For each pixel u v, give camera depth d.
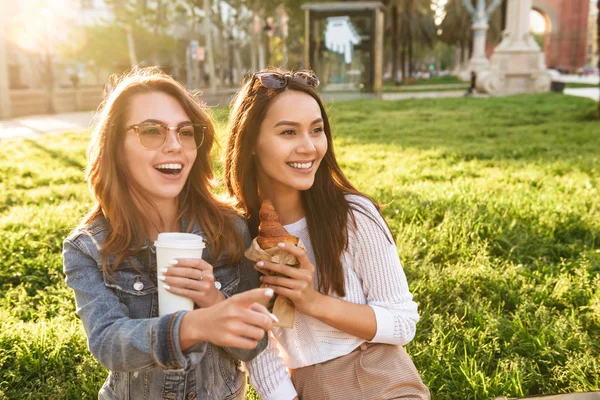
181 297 1.52
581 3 84.06
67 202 6.54
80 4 49.66
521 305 3.53
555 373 2.88
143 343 1.41
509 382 2.73
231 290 1.89
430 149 10.12
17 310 3.69
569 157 8.98
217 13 43.81
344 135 12.69
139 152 1.65
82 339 3.20
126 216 1.66
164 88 1.69
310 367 1.96
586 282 3.87
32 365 3.00
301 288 1.73
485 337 3.21
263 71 1.95
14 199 6.82
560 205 5.51
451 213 5.17
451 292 3.78
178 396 1.72
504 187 6.63
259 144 1.89
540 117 15.73
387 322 1.87
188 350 1.44
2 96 22.69
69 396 2.77
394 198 5.88
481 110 18.31
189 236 1.56
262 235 1.77
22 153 11.08
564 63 85.75
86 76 45.47
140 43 42.09
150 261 1.71
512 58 27.41
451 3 54.12
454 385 2.79
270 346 1.99
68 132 15.41
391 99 25.16
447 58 108.31
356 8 23.58
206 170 1.88
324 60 24.59
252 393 2.74
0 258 4.59
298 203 2.01
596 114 15.26
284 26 44.06
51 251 4.79
